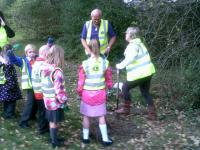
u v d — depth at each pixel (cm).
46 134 397
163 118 461
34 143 376
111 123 442
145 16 564
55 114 365
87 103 381
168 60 514
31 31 1138
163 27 532
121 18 782
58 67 364
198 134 415
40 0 1116
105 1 796
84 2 854
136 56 437
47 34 1131
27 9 1120
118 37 790
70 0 892
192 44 506
